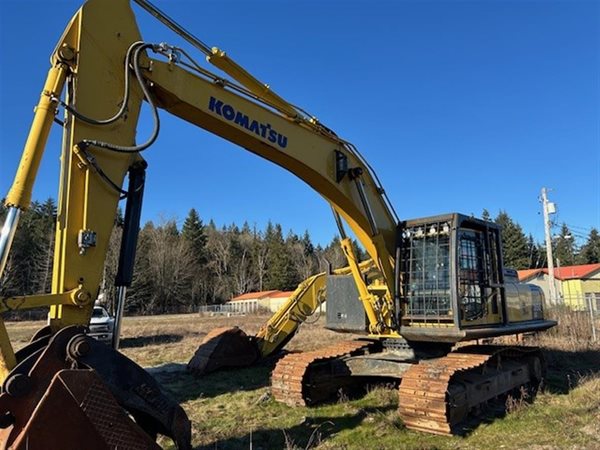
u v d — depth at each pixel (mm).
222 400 8719
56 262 4328
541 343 14172
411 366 7551
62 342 3869
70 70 4570
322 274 12805
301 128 7082
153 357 14305
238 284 71625
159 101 5570
